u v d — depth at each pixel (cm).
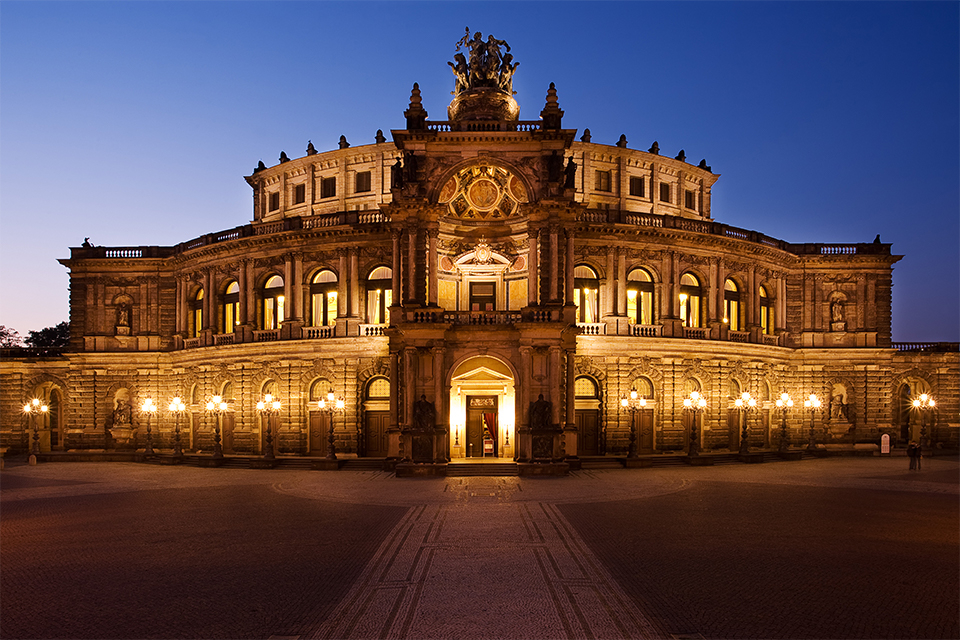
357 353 5484
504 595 1823
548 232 4828
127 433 6359
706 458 5291
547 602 1764
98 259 6594
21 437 6712
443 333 4672
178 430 5825
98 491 3997
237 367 5850
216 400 5762
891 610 1709
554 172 4838
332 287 5756
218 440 5500
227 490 3984
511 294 5469
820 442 6331
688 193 6925
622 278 5666
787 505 3284
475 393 5244
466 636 1528
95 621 1662
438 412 4631
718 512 3083
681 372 5709
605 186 6388
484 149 4903
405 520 2908
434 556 2248
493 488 3894
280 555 2297
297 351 5619
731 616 1661
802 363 6438
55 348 7000
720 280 5975
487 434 5225
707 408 5788
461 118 5403
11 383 6731
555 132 4819
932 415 6612
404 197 4794
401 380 4922
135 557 2298
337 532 2669
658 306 5809
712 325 5891
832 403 6431
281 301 5950
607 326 5603
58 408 7075
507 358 4738
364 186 6294
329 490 3881
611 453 5481
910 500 3459
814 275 6531
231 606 1759
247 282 5997
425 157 4900
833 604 1752
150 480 4519
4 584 1991
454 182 5344
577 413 5525
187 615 1695
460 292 5497
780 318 6366
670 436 5616
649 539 2500
